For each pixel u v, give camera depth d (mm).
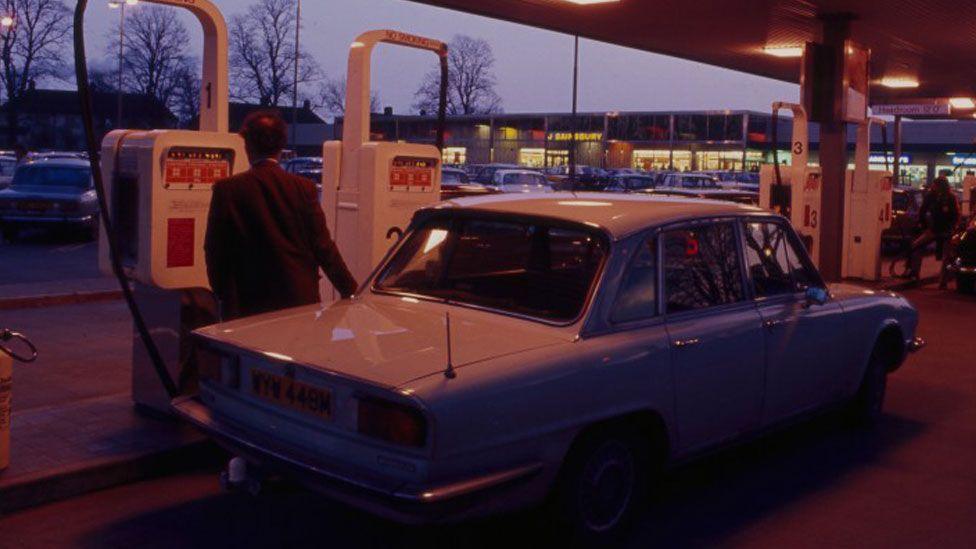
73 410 6254
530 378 3949
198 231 5875
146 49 72438
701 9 14406
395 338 4230
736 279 5301
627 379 4367
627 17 15242
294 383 4062
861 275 16969
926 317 13078
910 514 5242
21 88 68188
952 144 61156
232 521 4840
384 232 7203
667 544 4707
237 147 5992
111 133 6062
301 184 5426
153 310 6035
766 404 5426
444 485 3658
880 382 7035
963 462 6227
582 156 72438
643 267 4668
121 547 4477
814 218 14172
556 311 4449
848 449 6453
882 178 16625
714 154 67438
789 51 18688
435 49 7480
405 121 76188
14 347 8734
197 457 5586
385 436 3686
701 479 5746
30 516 4824
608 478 4449
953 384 8664
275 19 69750
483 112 85438
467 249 4953
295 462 3961
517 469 3883
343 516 4945
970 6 13711
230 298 5500
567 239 4656
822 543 4789
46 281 13117
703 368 4844
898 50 18141
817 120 14969
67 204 19453
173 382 5883
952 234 16328
